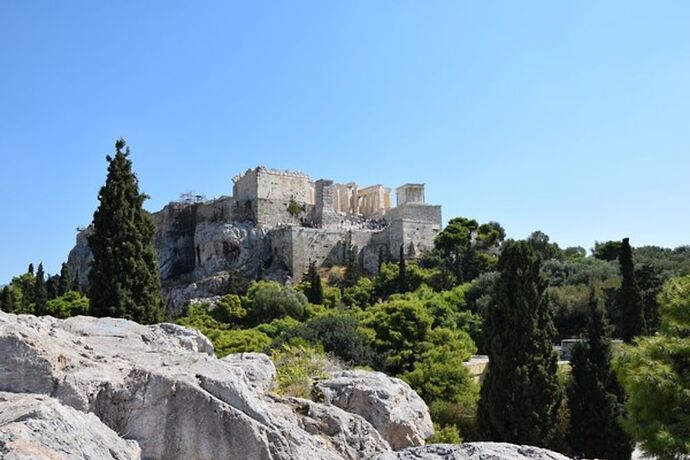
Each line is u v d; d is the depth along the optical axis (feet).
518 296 114.01
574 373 121.80
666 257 328.90
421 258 375.86
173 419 34.60
